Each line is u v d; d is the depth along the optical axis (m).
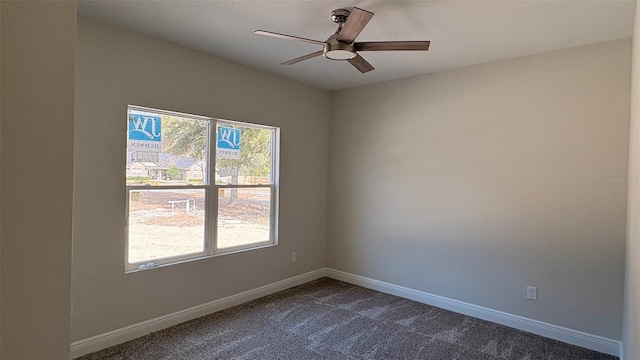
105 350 2.80
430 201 3.98
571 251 3.12
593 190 3.01
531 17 2.55
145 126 3.14
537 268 3.29
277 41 3.15
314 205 4.78
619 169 2.89
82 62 2.68
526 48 3.17
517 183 3.40
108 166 2.84
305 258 4.68
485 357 2.84
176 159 3.38
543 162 3.26
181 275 3.35
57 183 0.69
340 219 4.82
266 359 2.74
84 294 2.72
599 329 2.98
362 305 3.91
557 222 3.19
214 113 3.56
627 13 2.46
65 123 0.70
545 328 3.24
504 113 3.47
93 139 2.75
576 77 3.09
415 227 4.11
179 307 3.33
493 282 3.55
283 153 4.32
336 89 4.80
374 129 4.46
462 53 3.32
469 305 3.69
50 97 0.68
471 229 3.69
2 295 0.63
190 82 3.35
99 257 2.80
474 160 3.67
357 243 4.63
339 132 4.82
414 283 4.11
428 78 3.99
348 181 4.73
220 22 2.77
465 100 3.72
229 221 3.85
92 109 2.74
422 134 4.04
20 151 0.64
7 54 0.62
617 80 2.91
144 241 3.16
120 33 2.88
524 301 3.36
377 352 2.89
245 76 3.84
